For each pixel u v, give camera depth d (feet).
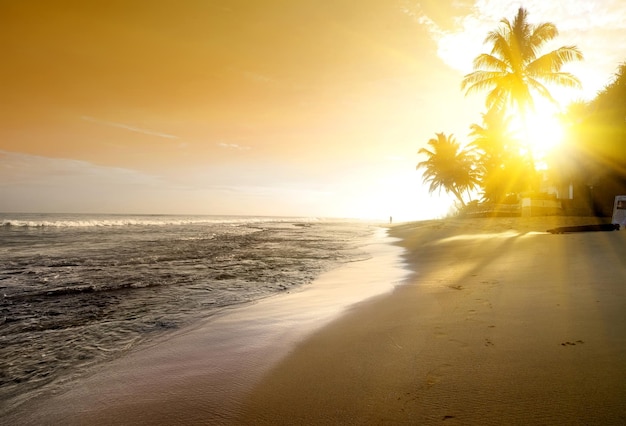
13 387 10.06
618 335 10.69
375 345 11.57
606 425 6.57
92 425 7.92
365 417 7.45
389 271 29.50
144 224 161.27
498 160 134.62
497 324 12.60
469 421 7.02
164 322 16.25
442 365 9.59
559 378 8.36
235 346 12.62
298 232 108.88
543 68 87.10
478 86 93.20
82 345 13.42
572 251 30.17
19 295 21.80
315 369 10.05
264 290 23.15
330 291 22.16
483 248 39.22
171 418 8.00
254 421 7.63
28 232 96.22
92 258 40.24
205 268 33.01
